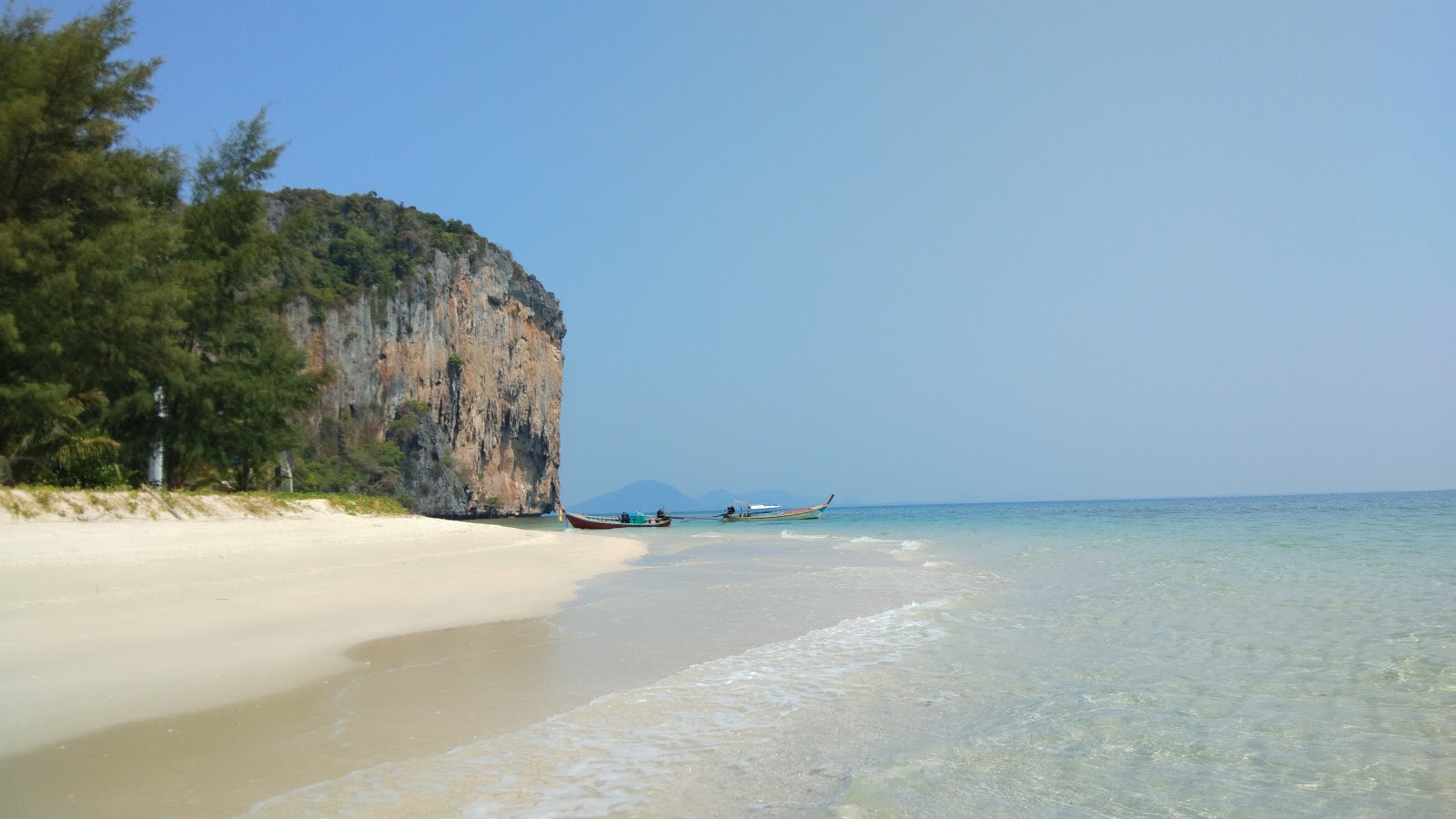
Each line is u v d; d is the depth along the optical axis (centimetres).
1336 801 622
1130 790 638
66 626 1125
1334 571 2048
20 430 2544
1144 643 1182
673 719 809
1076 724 799
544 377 14088
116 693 843
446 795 606
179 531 2234
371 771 654
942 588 1828
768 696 895
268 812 570
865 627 1316
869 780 639
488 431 12538
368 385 10469
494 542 3067
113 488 2678
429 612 1401
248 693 857
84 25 2781
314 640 1112
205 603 1338
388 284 10944
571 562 2469
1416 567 2106
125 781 622
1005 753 717
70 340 2616
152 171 3139
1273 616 1402
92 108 2875
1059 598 1642
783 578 2050
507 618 1368
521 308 13588
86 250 2591
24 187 2642
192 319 3409
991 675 994
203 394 3388
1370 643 1166
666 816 577
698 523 8038
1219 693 912
